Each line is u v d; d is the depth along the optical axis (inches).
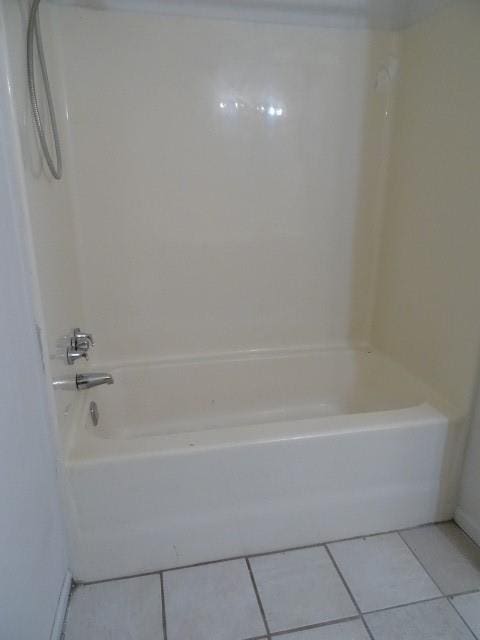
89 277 65.6
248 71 62.3
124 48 58.2
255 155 65.9
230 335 73.9
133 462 43.9
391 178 69.7
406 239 66.0
